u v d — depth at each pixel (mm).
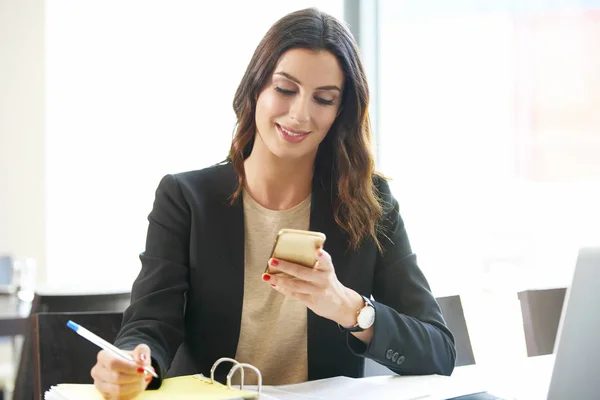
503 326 2439
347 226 1663
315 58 1514
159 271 1574
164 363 1446
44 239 4281
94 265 4301
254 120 1635
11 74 4254
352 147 1662
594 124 3373
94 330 1618
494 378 1602
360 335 1496
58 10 4227
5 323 2684
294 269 1328
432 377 1490
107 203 4285
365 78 1626
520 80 3516
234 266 1607
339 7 3787
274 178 1654
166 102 4164
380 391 1362
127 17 4176
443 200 3645
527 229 3490
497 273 3330
